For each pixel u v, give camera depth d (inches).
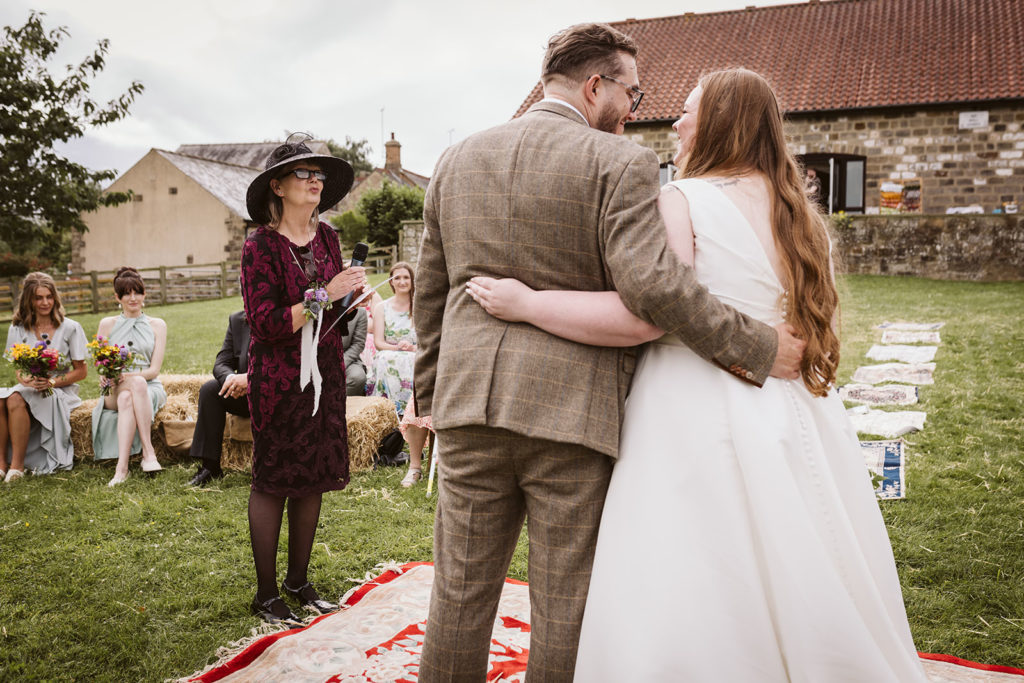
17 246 649.6
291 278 113.0
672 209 71.0
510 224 67.4
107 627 112.8
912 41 741.3
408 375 214.1
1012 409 213.6
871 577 67.0
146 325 207.6
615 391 68.9
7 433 195.5
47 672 100.9
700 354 66.5
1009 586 117.2
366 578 129.8
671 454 68.0
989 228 560.4
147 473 193.0
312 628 111.3
